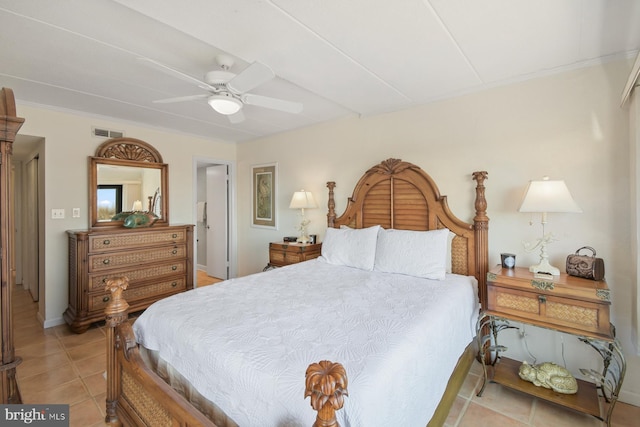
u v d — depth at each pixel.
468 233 2.61
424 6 1.53
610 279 2.05
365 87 2.57
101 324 3.29
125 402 1.53
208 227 5.48
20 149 3.80
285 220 4.27
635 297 1.87
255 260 4.71
